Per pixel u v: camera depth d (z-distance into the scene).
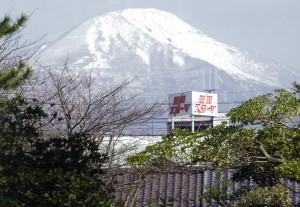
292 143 36.34
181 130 37.25
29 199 26.56
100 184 28.73
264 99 37.09
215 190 43.09
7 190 26.16
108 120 46.97
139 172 45.28
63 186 27.23
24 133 29.27
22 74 37.81
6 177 26.23
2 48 45.25
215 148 35.81
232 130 36.09
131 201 48.12
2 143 28.16
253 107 36.50
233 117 36.84
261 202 41.06
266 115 36.53
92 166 31.03
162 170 44.22
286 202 41.16
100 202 27.45
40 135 34.03
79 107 46.03
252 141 36.03
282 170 33.75
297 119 37.06
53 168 29.12
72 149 29.61
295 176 33.97
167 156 35.97
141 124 52.62
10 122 28.84
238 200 45.28
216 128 36.75
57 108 45.25
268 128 36.47
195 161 36.28
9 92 38.41
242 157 36.12
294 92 37.41
